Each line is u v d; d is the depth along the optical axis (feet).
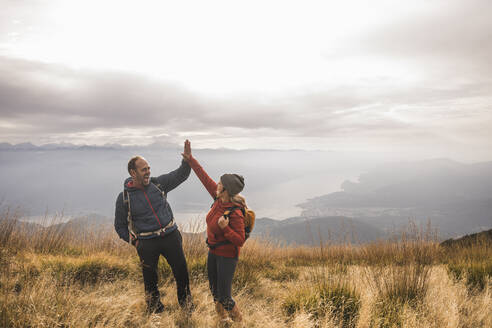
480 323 11.04
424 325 9.98
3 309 8.39
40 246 17.62
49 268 13.30
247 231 9.71
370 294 12.10
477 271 16.48
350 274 15.26
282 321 10.53
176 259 10.65
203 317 10.44
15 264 13.08
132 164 10.02
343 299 11.37
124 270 14.99
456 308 11.55
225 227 9.07
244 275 15.58
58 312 8.81
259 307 11.91
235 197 9.41
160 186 10.69
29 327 8.25
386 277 13.37
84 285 12.77
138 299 11.13
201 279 14.55
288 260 26.63
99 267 14.37
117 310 9.87
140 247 10.22
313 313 10.64
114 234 20.45
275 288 15.60
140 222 10.23
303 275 18.26
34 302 9.13
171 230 10.44
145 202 10.23
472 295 13.74
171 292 12.78
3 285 10.55
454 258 23.73
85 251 18.66
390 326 10.06
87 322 8.86
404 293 12.24
